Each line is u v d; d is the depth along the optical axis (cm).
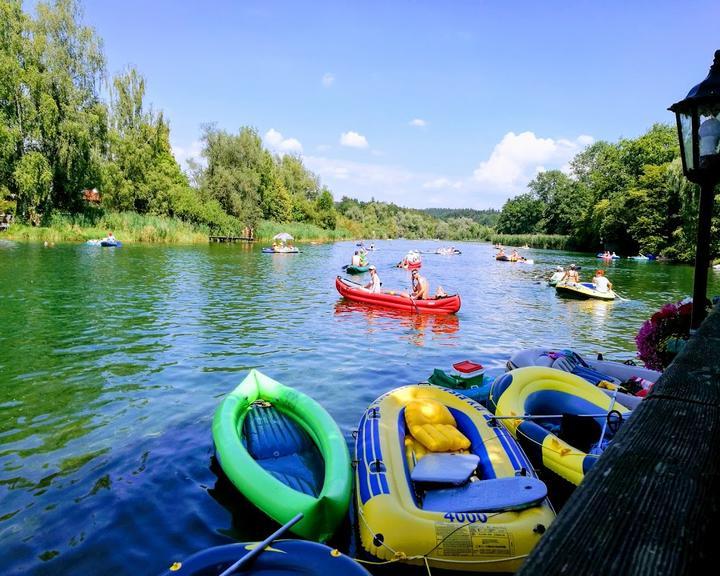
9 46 3002
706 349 187
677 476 108
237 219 4878
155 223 3894
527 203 8369
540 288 2006
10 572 352
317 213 7444
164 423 596
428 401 528
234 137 5234
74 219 3453
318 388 736
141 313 1218
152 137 4425
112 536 391
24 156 2997
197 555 304
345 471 423
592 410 561
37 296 1363
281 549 309
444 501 388
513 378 588
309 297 1566
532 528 354
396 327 1173
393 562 351
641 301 1688
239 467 433
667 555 88
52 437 554
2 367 780
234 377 770
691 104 363
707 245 375
